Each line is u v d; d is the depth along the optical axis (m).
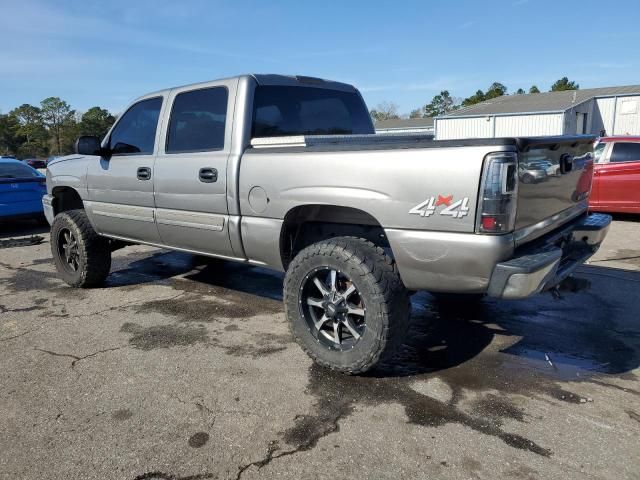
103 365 3.52
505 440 2.58
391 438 2.61
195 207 4.07
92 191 5.09
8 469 2.42
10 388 3.22
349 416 2.82
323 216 3.55
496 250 2.66
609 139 9.13
